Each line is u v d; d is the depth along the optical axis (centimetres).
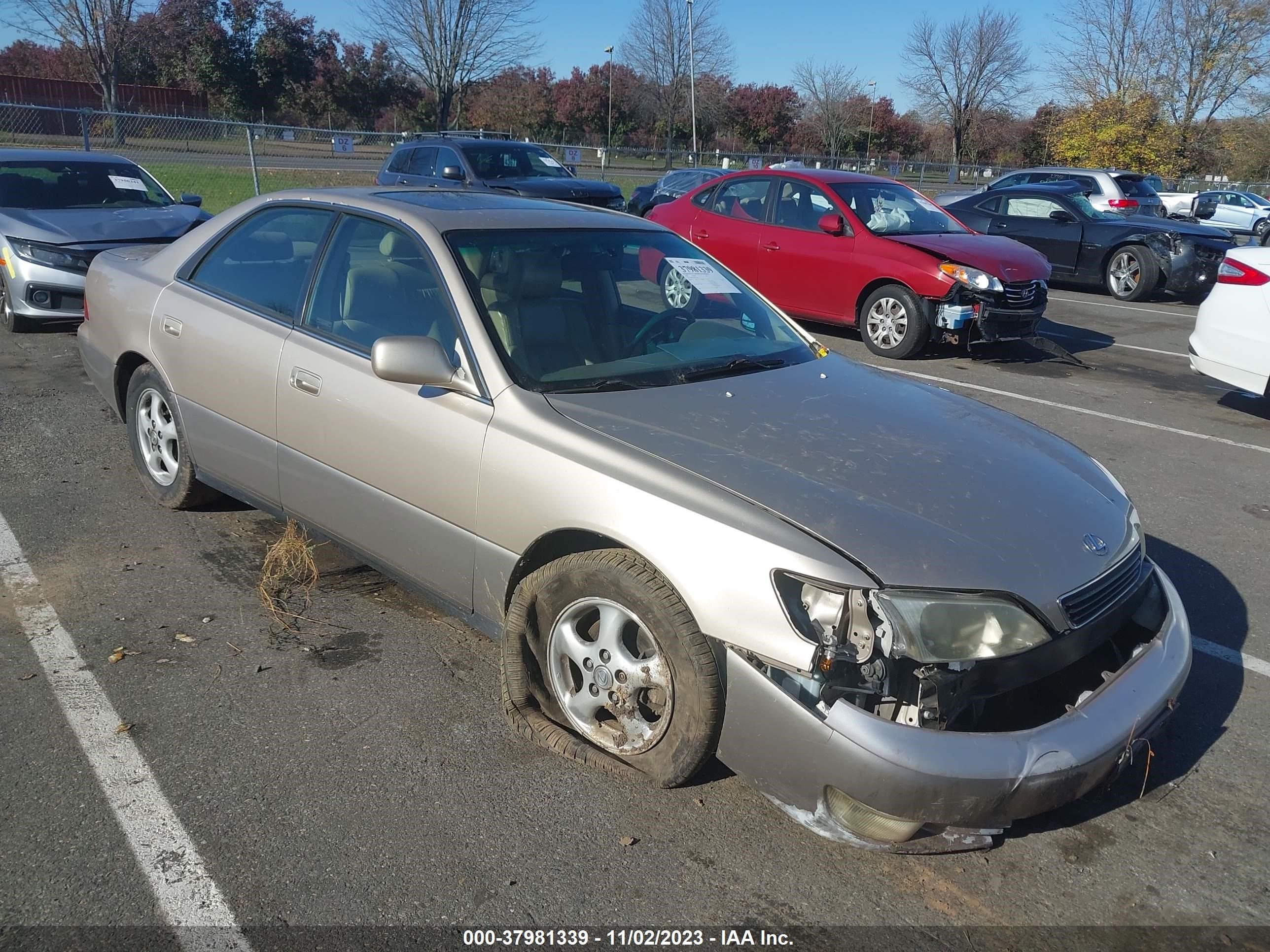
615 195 1403
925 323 888
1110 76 3819
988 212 1471
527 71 4709
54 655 341
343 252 370
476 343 316
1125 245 1330
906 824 236
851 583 238
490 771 289
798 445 290
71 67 4128
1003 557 252
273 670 338
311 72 4428
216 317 404
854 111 4769
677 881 251
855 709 234
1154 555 483
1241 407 784
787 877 254
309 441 360
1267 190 3553
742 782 289
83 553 420
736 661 249
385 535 341
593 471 277
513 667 306
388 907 237
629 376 324
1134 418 737
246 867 247
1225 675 370
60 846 251
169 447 454
